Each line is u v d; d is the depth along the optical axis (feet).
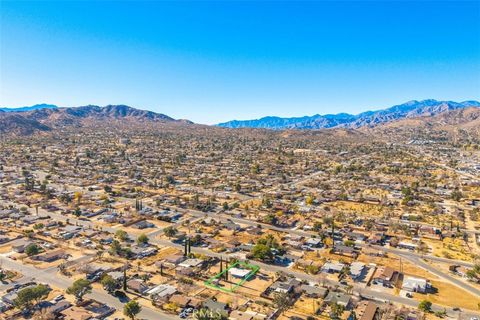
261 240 592.19
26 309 392.88
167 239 633.20
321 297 432.66
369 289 458.91
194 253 565.12
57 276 474.90
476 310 411.54
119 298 422.41
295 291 441.68
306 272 506.89
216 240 623.36
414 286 457.68
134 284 444.14
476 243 639.76
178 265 511.81
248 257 552.00
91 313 384.88
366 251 585.63
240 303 415.23
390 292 452.35
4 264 508.94
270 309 401.70
